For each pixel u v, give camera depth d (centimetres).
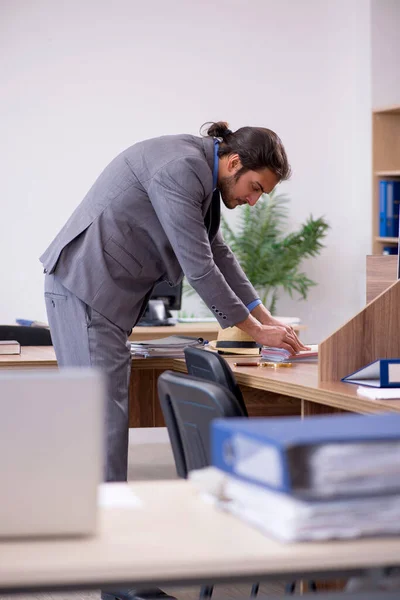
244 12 680
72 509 98
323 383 221
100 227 266
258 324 267
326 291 707
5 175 636
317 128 697
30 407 98
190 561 88
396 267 276
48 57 640
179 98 670
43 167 643
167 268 275
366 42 680
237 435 101
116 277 268
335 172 702
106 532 98
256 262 659
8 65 633
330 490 93
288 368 261
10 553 92
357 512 94
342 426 102
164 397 177
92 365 265
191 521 101
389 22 680
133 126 660
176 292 519
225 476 106
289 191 695
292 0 688
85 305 266
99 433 99
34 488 98
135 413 311
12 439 98
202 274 254
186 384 164
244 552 90
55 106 643
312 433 97
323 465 93
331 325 709
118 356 270
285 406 287
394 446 95
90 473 98
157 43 662
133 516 104
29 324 454
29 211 641
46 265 274
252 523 99
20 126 638
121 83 657
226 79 679
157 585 90
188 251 254
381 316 228
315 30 694
